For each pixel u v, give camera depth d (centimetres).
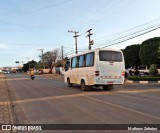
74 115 964
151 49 3891
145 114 952
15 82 3600
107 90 2022
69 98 1509
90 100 1392
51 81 3812
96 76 1877
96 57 1888
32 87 2509
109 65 1903
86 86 2009
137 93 1747
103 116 929
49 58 10625
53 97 1584
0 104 1305
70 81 2448
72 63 2369
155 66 3784
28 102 1379
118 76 1930
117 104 1221
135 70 4616
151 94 1670
